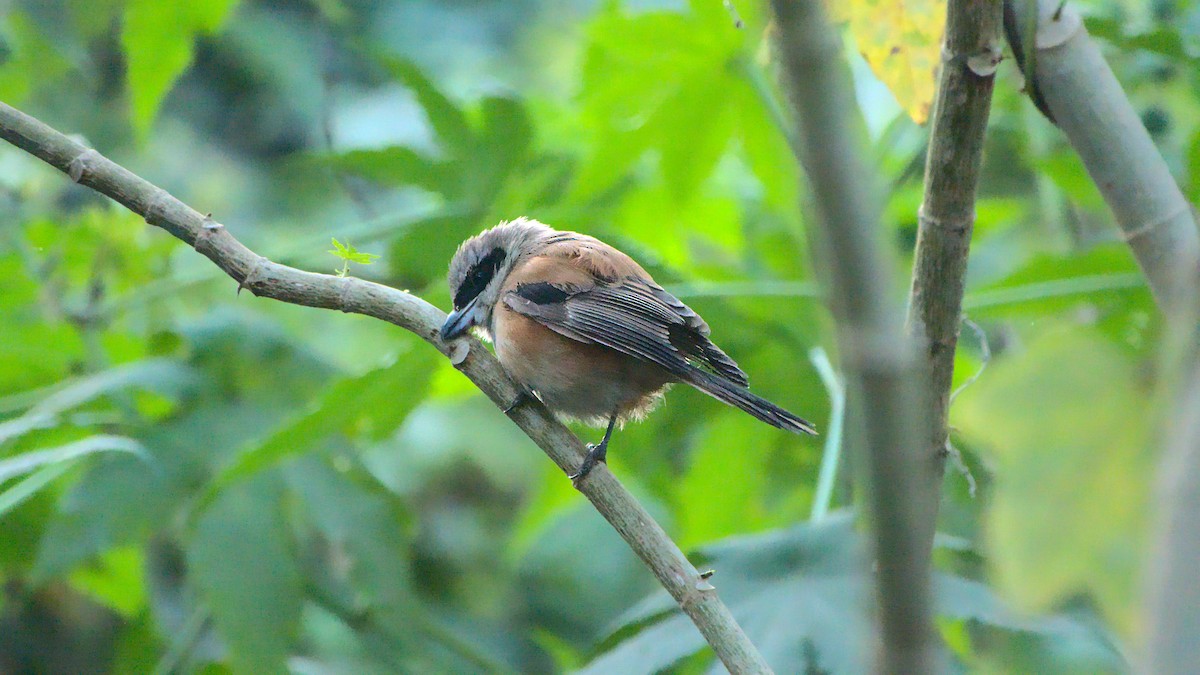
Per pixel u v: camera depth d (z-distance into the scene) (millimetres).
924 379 6168
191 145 16859
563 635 15609
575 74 11883
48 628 12797
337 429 8812
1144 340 3270
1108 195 5961
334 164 11516
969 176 5840
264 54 17328
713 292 9281
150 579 11828
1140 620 2691
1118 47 9422
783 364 10852
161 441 9867
